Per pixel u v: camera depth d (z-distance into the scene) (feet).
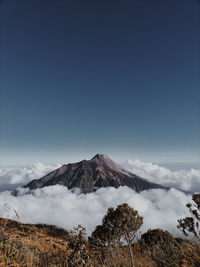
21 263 14.43
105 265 17.80
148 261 18.66
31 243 16.51
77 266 16.19
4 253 14.46
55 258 16.19
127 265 18.24
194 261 15.96
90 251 18.85
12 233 16.06
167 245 18.39
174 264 16.37
